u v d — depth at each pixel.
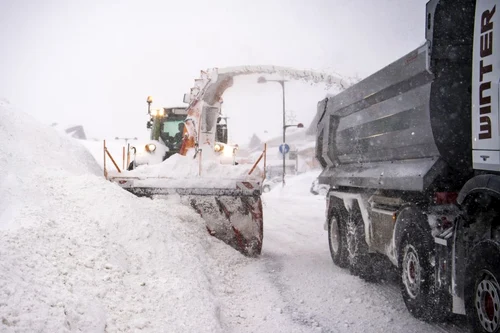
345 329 4.92
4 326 2.84
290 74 9.16
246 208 8.28
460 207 4.47
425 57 4.85
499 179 3.91
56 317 3.18
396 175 5.64
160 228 6.18
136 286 4.59
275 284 6.57
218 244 7.72
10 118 8.78
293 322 5.09
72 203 5.86
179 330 4.09
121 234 5.59
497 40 4.03
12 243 3.92
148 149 10.74
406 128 5.47
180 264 5.54
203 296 4.93
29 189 5.62
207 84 9.02
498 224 4.04
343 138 7.80
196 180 7.86
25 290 3.28
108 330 3.66
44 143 8.70
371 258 6.88
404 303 5.80
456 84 4.83
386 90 5.88
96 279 4.26
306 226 12.97
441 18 4.80
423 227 4.95
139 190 7.89
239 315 5.23
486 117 4.17
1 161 6.54
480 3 4.29
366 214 6.73
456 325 5.00
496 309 3.80
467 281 4.18
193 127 9.16
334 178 8.24
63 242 4.53
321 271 7.45
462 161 4.79
